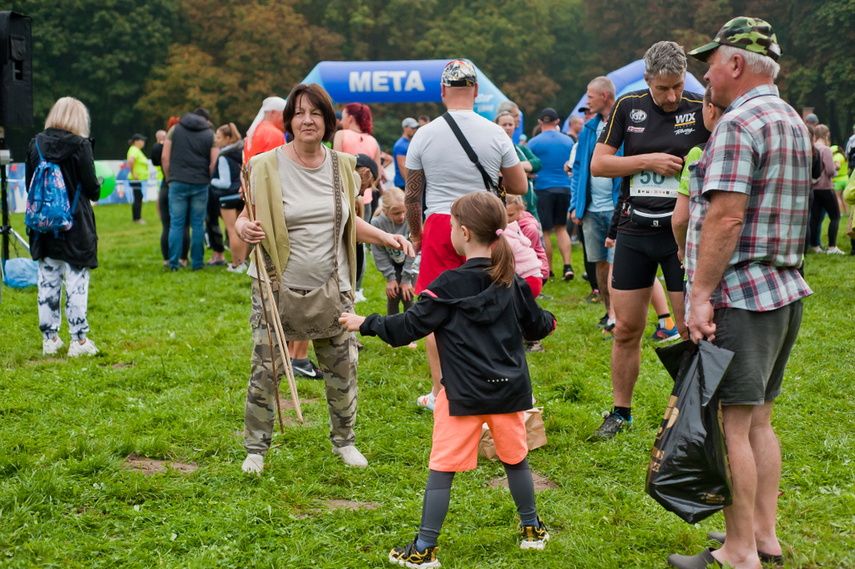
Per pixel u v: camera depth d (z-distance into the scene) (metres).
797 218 2.81
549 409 4.93
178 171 10.36
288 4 44.81
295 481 3.90
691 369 2.81
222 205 10.18
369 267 11.12
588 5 47.38
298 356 5.77
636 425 4.64
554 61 49.94
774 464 2.99
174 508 3.56
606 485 3.84
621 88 15.42
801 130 2.80
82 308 6.26
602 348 6.50
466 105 4.45
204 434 4.52
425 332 3.06
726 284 2.82
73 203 6.11
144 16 44.03
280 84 42.97
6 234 9.05
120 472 3.93
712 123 3.32
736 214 2.71
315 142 3.82
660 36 44.44
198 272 10.48
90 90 44.22
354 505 3.70
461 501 3.64
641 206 4.35
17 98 7.27
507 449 3.16
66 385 5.38
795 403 4.91
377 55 47.59
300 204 3.83
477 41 45.25
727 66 2.86
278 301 3.86
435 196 4.37
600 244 6.91
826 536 3.20
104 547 3.20
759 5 41.19
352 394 4.14
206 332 6.99
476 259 3.15
